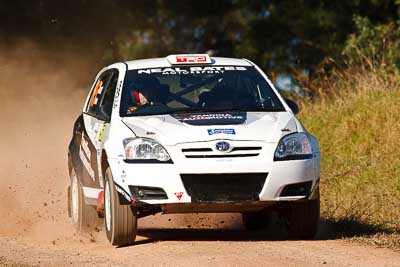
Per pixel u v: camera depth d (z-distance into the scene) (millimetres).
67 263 26734
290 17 89125
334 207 38438
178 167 28359
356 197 39906
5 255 28719
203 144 28594
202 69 32812
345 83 56688
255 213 33344
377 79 53812
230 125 29344
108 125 30844
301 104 56094
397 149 45688
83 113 35438
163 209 28797
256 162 28594
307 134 30094
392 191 40219
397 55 62812
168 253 27797
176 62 33000
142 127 29469
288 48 89750
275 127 29516
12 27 70938
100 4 74188
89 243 31469
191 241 30422
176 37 94500
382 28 70188
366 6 84000
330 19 85312
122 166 28844
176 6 89750
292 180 28891
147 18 87938
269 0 91750
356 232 32688
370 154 46562
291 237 30922
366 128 48531
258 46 90625
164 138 28766
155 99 31406
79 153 34281
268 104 31594
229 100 31531
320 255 27297
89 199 32812
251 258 26641
